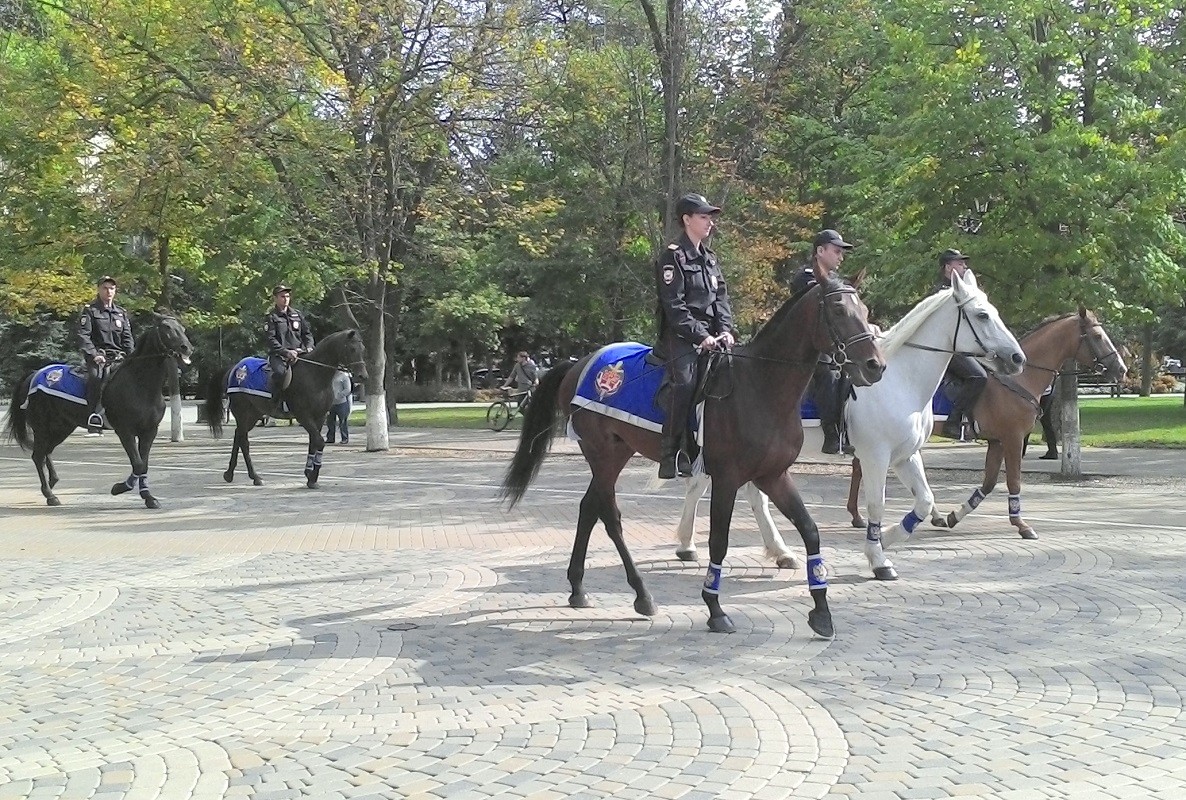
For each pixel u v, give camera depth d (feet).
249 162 70.74
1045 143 52.13
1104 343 36.47
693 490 32.65
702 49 71.00
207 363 157.89
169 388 93.76
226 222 78.54
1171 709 18.25
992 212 55.67
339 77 66.74
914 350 31.12
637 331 101.55
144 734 18.25
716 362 24.44
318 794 15.38
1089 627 23.98
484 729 18.02
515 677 21.07
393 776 16.01
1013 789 15.01
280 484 58.65
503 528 41.09
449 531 40.60
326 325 164.04
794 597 27.76
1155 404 122.93
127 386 48.73
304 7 72.18
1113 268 55.01
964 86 52.95
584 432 26.84
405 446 84.89
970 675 20.47
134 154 72.08
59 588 31.04
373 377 80.02
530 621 25.76
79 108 74.38
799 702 19.06
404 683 20.85
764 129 76.59
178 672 22.04
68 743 17.92
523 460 29.14
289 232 74.08
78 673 22.20
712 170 72.13
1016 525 36.35
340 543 38.45
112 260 81.66
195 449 85.56
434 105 72.59
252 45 69.05
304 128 70.44
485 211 77.10
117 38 74.28
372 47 69.05
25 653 23.94
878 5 68.18
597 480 26.78
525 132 79.61
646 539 37.65
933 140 53.93
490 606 27.45
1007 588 28.25
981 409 36.37
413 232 82.23
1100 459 63.77
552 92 73.87
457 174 76.18
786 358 23.40
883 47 74.13
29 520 45.83
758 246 76.69
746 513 43.75
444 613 26.76
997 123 52.21
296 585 30.81
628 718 18.39
